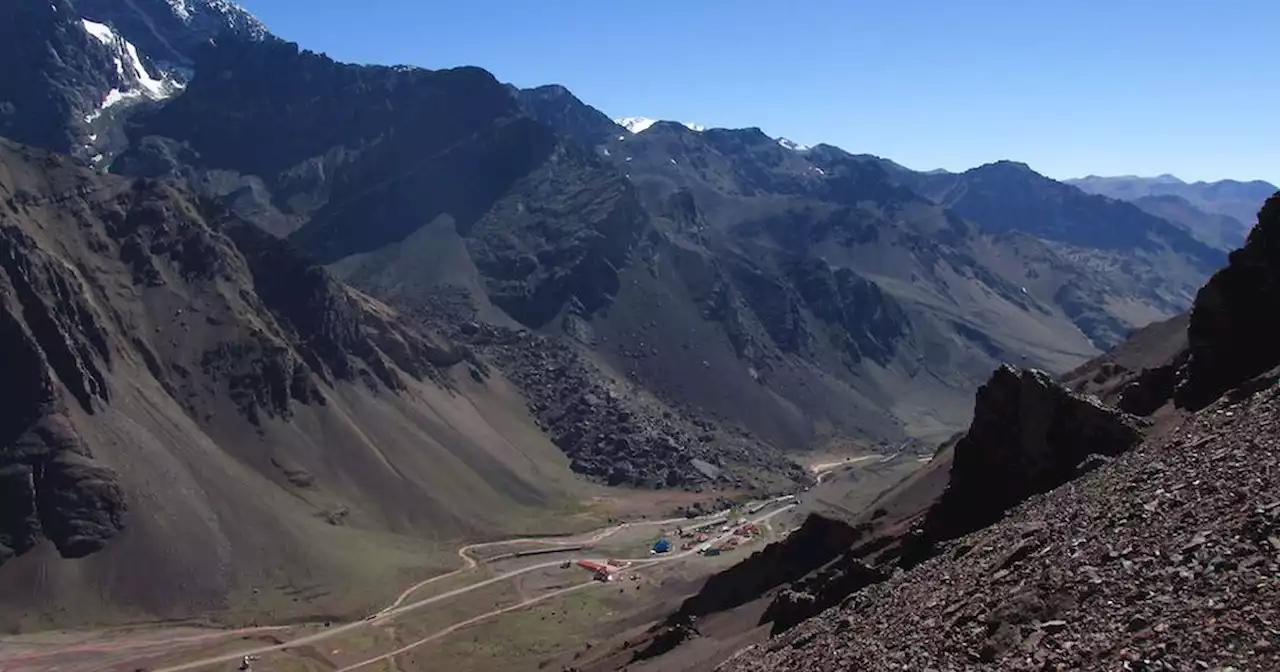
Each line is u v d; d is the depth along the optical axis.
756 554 102.50
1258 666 21.06
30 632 157.12
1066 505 43.25
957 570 42.81
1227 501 30.86
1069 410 62.91
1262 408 39.28
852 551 80.19
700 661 71.81
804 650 45.31
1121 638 25.62
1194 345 68.56
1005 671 27.83
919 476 106.81
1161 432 60.91
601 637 137.38
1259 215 68.88
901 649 35.09
